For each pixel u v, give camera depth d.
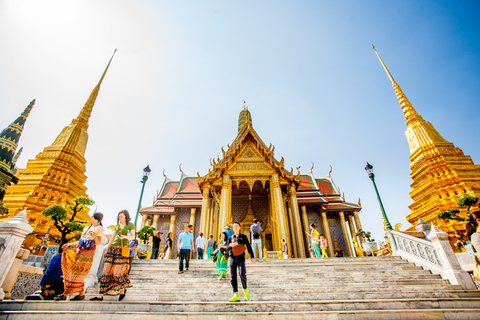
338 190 29.77
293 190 19.81
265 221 23.05
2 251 4.99
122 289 5.12
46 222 16.05
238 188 22.44
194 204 26.30
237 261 5.64
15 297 7.90
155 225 25.89
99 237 5.33
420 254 9.03
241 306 4.90
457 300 5.40
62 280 5.54
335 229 26.78
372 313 4.39
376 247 17.09
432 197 19.06
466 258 8.67
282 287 7.22
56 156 21.69
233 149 20.22
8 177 10.65
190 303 4.91
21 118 14.56
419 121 24.77
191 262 9.88
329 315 4.32
